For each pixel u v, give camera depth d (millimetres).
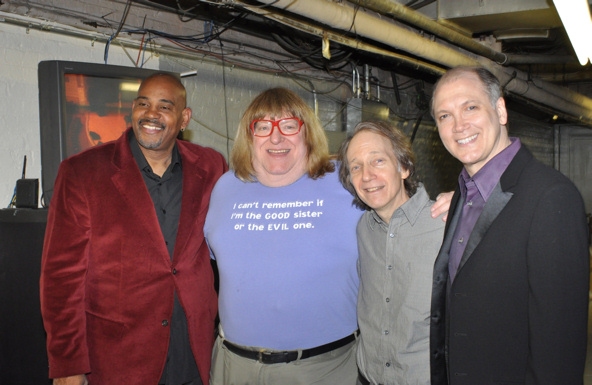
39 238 1993
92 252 1688
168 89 1766
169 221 1791
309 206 1657
